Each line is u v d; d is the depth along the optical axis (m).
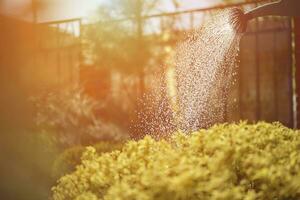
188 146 2.95
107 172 2.40
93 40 11.86
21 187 6.10
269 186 2.11
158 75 10.14
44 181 6.21
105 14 12.30
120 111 11.12
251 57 12.26
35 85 9.88
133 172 2.40
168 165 2.14
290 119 7.11
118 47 12.16
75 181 2.50
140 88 10.10
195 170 1.96
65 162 4.91
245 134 2.70
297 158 2.46
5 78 10.34
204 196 1.95
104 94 11.17
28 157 6.91
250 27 8.47
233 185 2.15
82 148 4.96
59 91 9.70
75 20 9.95
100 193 2.34
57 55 10.08
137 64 12.16
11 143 7.41
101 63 11.66
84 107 9.45
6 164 6.86
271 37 12.09
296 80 6.73
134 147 2.78
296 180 2.07
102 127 9.61
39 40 10.14
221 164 2.21
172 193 1.92
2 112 9.69
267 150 2.56
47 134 8.02
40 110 9.08
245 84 12.42
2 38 10.53
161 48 12.01
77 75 11.15
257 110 7.95
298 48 6.73
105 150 4.90
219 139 2.51
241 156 2.31
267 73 12.23
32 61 10.38
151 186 1.93
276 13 3.82
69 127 8.86
